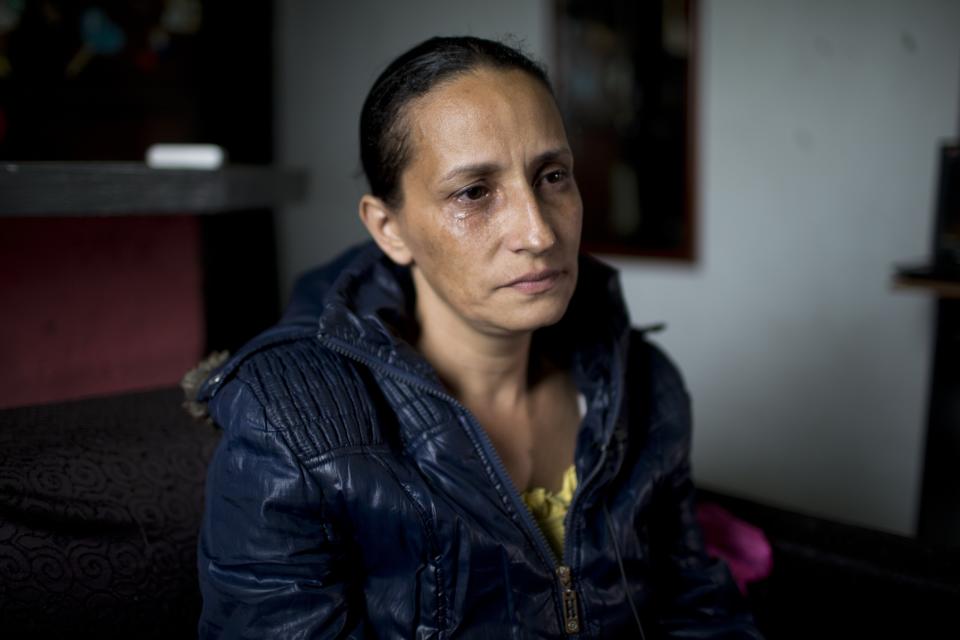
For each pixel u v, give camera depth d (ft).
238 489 2.68
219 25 11.30
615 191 9.59
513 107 2.68
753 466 8.25
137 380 6.93
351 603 2.73
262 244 11.72
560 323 3.55
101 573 3.10
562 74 9.07
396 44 10.64
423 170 2.74
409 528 2.74
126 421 3.60
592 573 3.04
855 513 7.53
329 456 2.66
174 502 3.42
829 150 7.28
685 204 8.45
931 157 6.68
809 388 7.71
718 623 3.49
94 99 10.21
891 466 7.23
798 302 7.68
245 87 11.71
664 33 8.93
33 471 3.14
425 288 3.20
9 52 9.45
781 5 7.43
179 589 3.31
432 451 2.84
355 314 2.97
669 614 3.54
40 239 6.08
